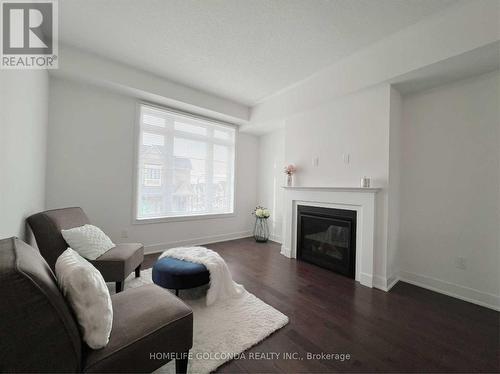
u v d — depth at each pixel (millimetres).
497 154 2160
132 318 1118
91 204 3055
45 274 901
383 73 2430
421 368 1386
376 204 2572
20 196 1686
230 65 2975
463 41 1920
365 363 1411
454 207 2398
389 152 2506
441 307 2111
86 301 950
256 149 5098
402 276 2744
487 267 2191
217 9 2023
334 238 3025
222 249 3912
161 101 3514
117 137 3246
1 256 833
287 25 2207
